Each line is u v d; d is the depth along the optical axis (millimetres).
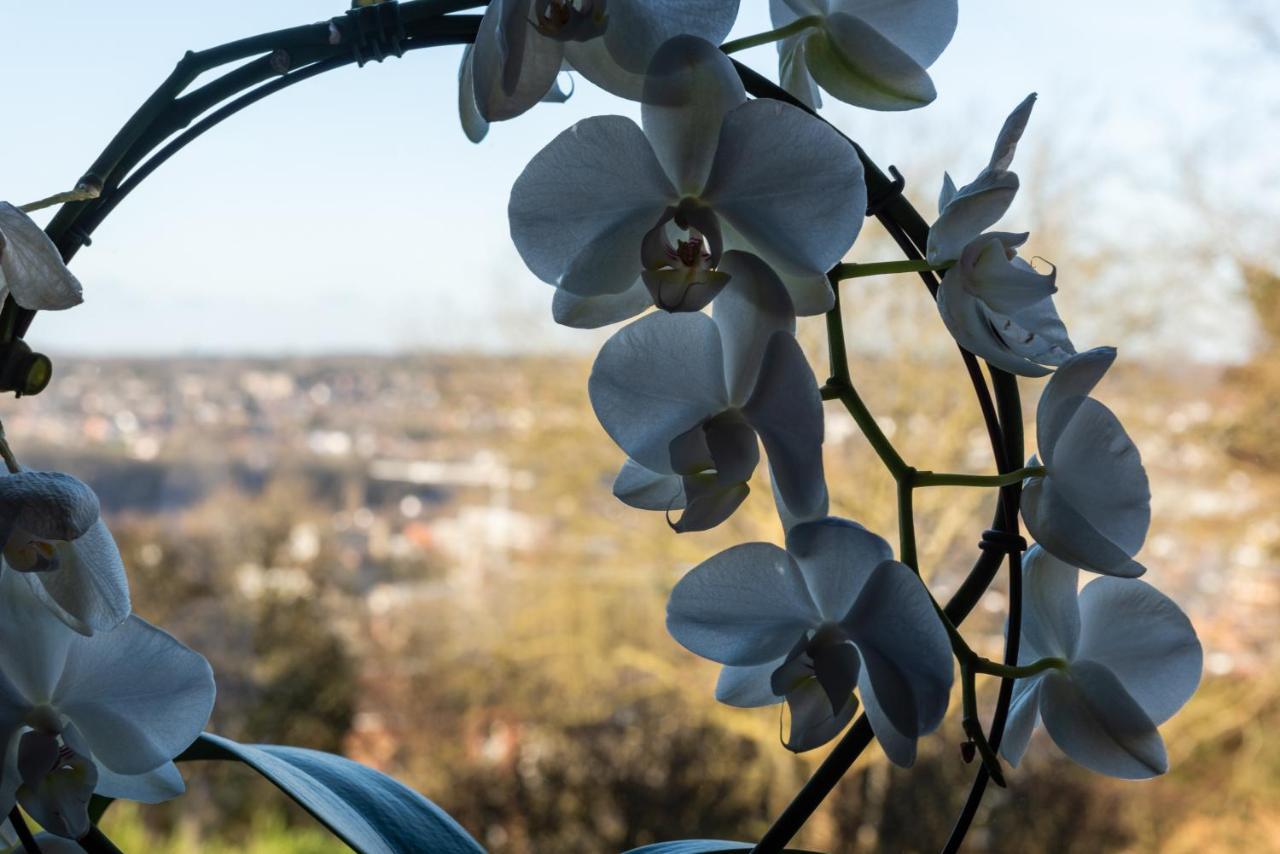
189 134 385
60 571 321
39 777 330
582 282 345
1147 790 5047
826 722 334
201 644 5938
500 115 329
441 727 6078
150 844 5551
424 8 376
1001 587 4367
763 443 331
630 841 5473
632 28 343
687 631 351
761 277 325
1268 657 5109
